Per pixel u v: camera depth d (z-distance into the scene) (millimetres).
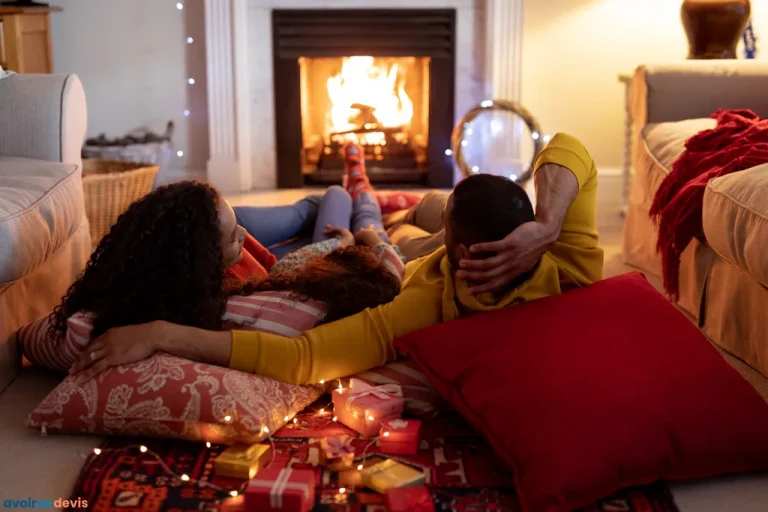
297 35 4062
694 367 1434
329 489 1346
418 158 4348
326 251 2057
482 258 1496
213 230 1565
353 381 1595
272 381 1514
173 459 1431
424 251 2150
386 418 1532
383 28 4051
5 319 1731
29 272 1745
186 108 4195
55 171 2059
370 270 1690
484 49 4082
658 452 1321
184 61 4145
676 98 2859
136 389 1442
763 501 1337
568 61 4109
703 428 1354
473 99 4133
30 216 1737
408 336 1542
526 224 1486
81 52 4121
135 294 1538
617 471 1291
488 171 4156
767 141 2252
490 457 1451
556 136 1694
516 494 1330
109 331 1495
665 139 2697
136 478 1361
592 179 1688
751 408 1403
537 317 1496
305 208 2541
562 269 1637
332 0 4016
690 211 2145
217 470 1377
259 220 2430
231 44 4016
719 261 2098
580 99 4152
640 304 1549
